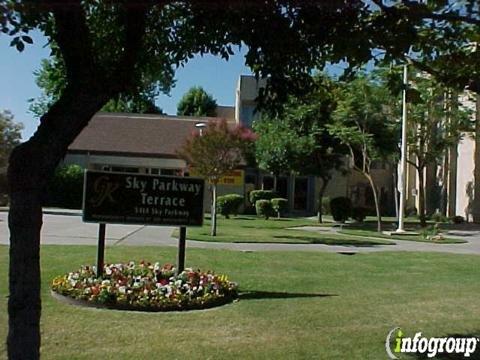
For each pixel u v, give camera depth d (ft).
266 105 14.34
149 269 32.63
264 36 13.07
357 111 90.12
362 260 50.57
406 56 15.43
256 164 125.70
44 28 13.51
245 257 48.85
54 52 15.14
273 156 110.32
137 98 16.33
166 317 26.25
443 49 16.03
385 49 13.91
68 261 42.37
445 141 101.71
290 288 34.58
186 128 139.64
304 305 29.25
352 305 29.40
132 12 11.93
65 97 11.41
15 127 132.57
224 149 70.38
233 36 13.35
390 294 33.04
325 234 81.20
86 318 25.61
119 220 31.60
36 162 11.03
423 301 30.86
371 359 20.53
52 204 121.19
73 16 11.09
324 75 17.79
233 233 74.49
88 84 11.40
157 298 27.81
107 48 15.07
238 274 39.42
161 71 16.42
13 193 11.00
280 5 12.40
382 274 42.09
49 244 55.21
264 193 127.85
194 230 77.25
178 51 15.53
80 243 57.47
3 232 66.18
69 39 11.27
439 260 52.06
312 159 110.32
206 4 12.07
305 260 48.85
